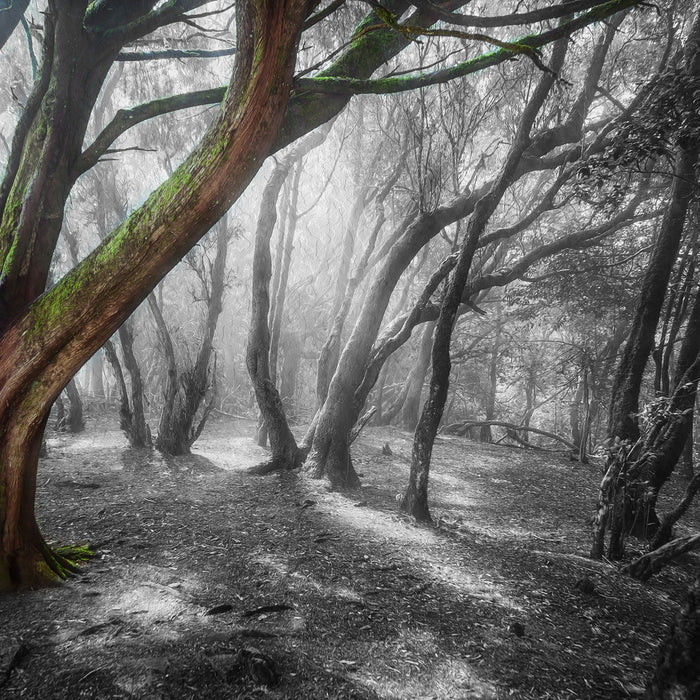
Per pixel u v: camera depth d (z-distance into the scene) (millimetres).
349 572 4906
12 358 3568
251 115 2971
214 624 3691
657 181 10391
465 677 3324
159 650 3279
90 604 3840
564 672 3482
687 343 7273
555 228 15422
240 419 17484
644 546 6590
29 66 10414
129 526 5828
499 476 11227
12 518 3883
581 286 13086
